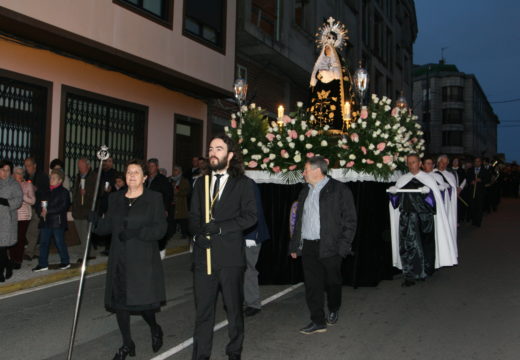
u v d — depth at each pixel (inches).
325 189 203.5
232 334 157.8
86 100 443.5
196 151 589.9
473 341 188.7
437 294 265.0
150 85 510.3
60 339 197.6
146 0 462.6
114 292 164.1
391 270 306.7
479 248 414.9
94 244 412.8
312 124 310.3
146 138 506.0
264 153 292.4
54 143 405.7
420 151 347.9
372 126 285.0
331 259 202.4
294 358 172.6
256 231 214.4
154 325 177.9
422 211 283.9
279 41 668.7
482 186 565.9
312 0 792.9
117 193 173.3
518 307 235.8
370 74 1168.2
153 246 168.1
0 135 372.5
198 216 161.2
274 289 282.7
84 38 386.0
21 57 378.0
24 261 349.7
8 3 330.0
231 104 652.1
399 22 1505.9
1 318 227.1
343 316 224.8
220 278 157.3
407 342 188.5
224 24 572.1
